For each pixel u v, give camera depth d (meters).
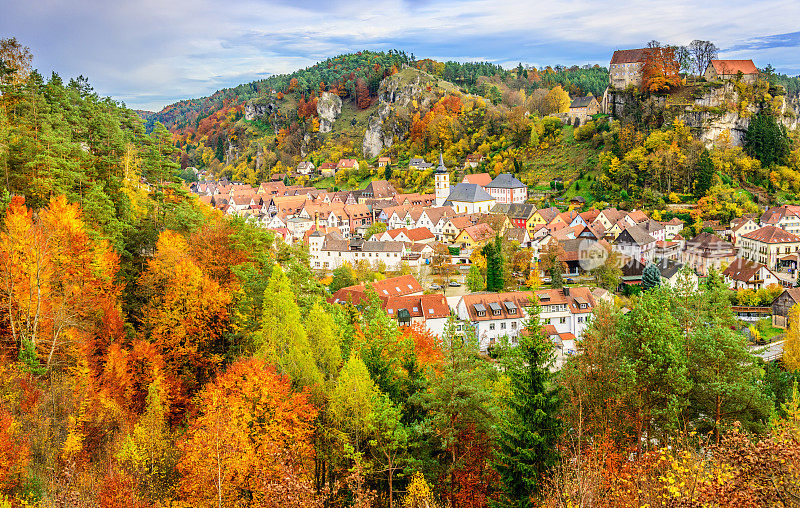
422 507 35.50
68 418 41.94
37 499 34.56
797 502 20.48
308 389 43.84
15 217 48.69
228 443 36.53
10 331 48.38
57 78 84.12
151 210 80.94
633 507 25.91
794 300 113.25
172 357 53.25
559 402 36.50
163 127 89.88
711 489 21.55
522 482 35.44
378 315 50.59
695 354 40.69
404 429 39.88
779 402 54.12
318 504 30.86
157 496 38.28
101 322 54.19
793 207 171.12
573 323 101.12
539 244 162.50
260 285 58.12
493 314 97.75
